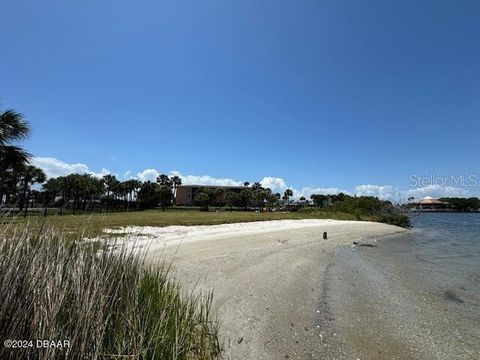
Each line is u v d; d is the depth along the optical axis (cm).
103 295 340
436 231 3972
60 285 314
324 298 820
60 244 382
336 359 500
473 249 2098
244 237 1945
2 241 325
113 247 482
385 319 690
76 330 281
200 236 1866
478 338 607
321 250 1744
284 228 2786
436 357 525
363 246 2141
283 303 757
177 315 437
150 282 506
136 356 315
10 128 1492
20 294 272
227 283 888
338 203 6656
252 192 10750
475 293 941
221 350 492
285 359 491
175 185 11850
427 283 1055
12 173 1437
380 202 5731
